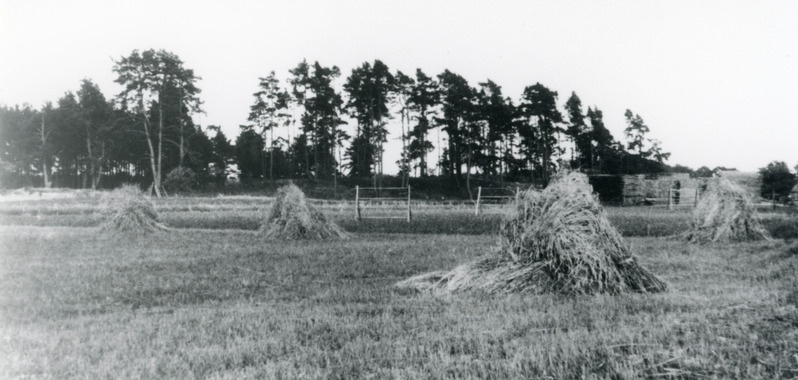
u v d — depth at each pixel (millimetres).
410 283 11719
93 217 33938
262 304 9867
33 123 86375
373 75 80250
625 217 33469
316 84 81188
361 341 7195
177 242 21156
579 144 91625
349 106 80812
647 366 6055
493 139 80500
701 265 14164
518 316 8438
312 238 23000
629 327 7578
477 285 10984
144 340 7453
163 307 9750
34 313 9336
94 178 89562
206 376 6031
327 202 52750
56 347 7199
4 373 6262
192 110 75688
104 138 84375
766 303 8922
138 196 26875
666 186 60906
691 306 8984
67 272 13547
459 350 6812
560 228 11195
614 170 90938
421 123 82125
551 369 5996
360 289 11141
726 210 21328
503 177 94438
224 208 44062
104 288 11523
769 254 15875
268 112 84312
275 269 14000
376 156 82312
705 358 6176
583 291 10438
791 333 7082
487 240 21484
